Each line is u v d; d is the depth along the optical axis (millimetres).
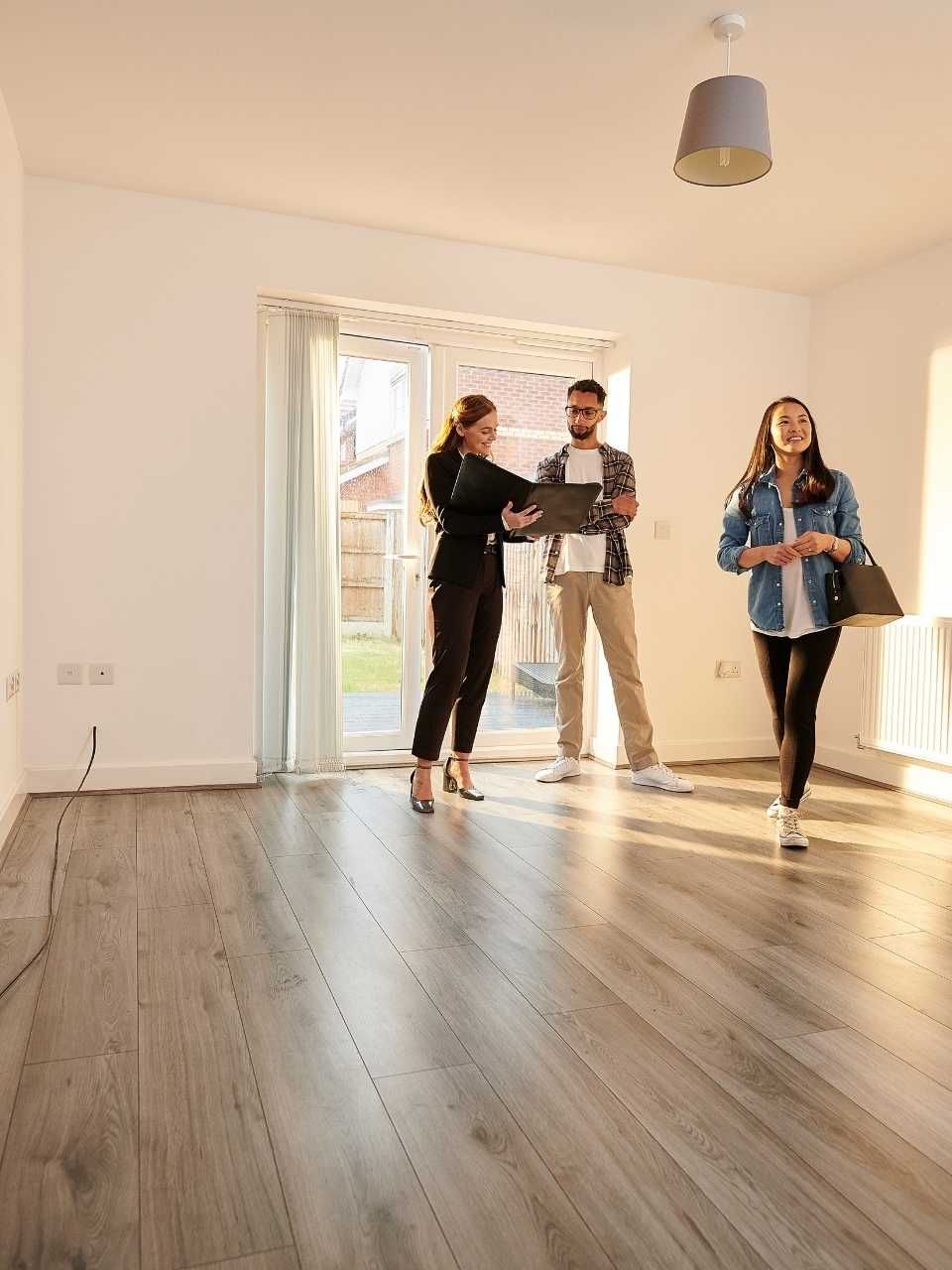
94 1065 1752
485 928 2494
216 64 2881
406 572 4629
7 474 3348
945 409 4188
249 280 4043
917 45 2676
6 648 3354
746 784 4406
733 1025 1981
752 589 3438
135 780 3971
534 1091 1696
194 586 4020
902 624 4266
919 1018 2037
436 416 4613
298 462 4250
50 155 3562
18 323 3607
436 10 2559
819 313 4980
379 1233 1312
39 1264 1237
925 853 3297
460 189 3762
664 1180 1451
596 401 4180
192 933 2412
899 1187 1451
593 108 3084
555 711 4891
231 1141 1521
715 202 3832
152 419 3936
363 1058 1803
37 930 2414
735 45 2686
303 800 3881
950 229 4059
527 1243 1301
